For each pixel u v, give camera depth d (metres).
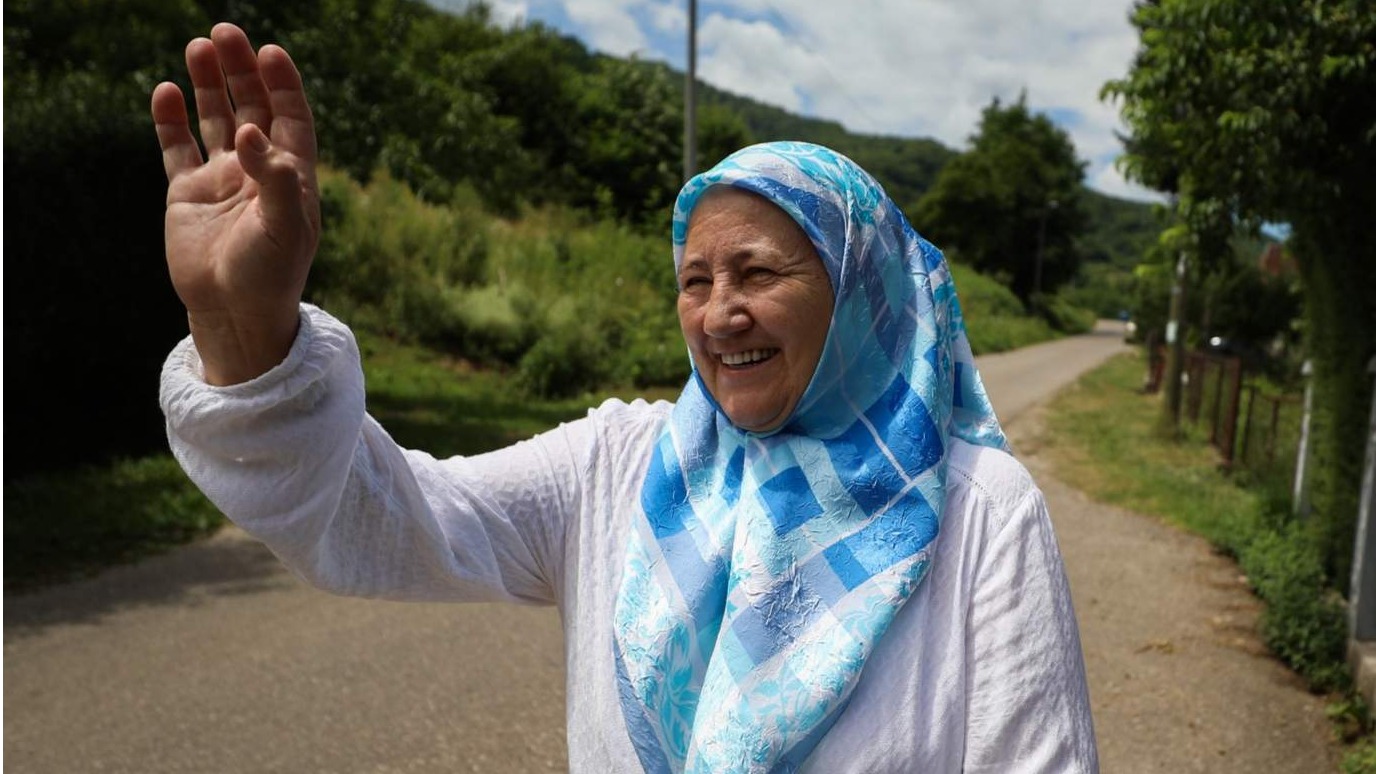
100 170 7.98
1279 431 8.40
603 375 14.85
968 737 1.18
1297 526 6.35
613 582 1.38
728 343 1.31
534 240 19.22
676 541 1.34
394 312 14.60
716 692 1.22
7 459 7.72
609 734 1.31
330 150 10.60
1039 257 56.09
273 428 1.14
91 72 9.11
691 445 1.40
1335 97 5.16
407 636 4.88
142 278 8.27
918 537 1.22
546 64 31.53
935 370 1.32
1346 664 4.45
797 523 1.27
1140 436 12.36
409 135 11.34
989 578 1.22
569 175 29.83
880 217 1.34
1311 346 5.93
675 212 1.37
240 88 1.14
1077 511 7.93
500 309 15.23
